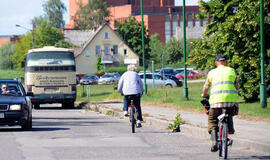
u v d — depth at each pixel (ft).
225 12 237.25
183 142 116.26
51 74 287.28
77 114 236.43
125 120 192.75
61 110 280.31
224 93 89.61
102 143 113.50
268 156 94.07
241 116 161.89
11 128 158.30
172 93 332.19
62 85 288.51
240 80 227.61
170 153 97.40
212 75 91.09
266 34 222.48
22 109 142.61
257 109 188.14
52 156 92.79
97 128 153.99
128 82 140.36
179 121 143.23
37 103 292.40
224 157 88.53
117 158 90.68
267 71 222.07
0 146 107.34
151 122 167.73
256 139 108.17
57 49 289.53
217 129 92.99
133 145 110.11
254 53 226.38
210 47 247.70
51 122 181.37
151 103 254.88
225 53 233.14
